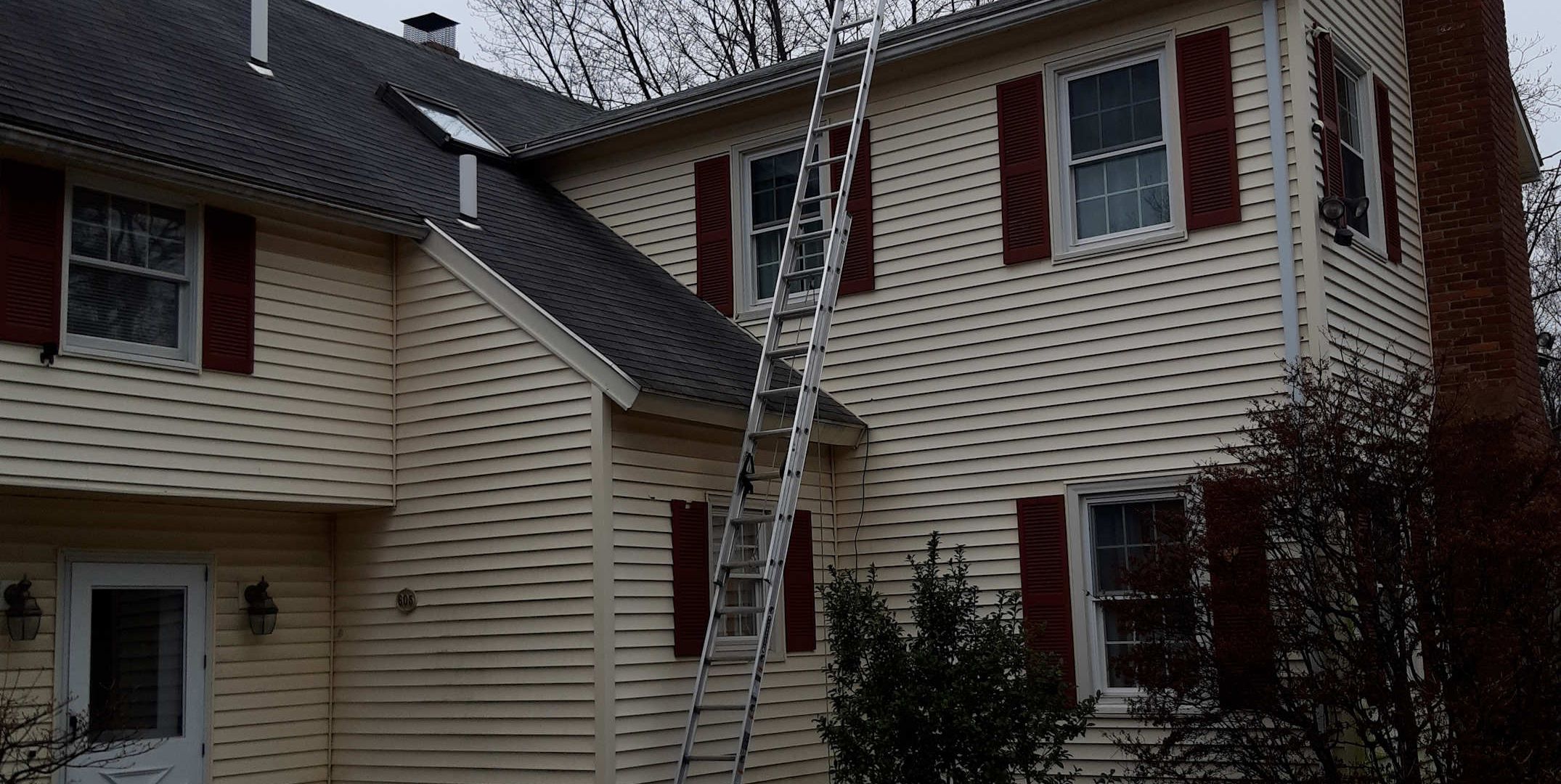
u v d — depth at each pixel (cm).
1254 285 1015
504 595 1014
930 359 1155
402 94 1398
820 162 1117
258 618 1054
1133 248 1068
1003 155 1133
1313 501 814
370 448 1071
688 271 1297
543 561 996
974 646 900
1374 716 880
